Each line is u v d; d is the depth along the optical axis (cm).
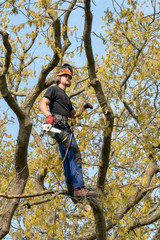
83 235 1058
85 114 668
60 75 794
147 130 865
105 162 735
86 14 657
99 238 822
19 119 840
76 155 719
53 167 690
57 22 801
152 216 942
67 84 789
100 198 715
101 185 759
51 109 752
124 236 799
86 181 890
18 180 874
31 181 1411
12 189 871
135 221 946
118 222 809
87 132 680
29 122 837
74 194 708
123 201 721
